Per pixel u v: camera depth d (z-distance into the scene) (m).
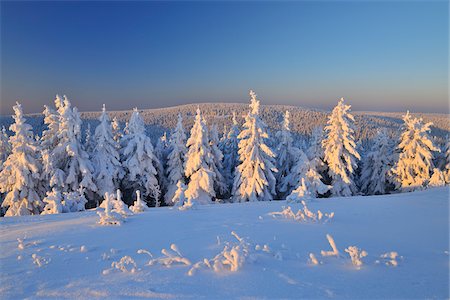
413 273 4.32
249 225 8.13
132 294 3.69
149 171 31.47
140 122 32.62
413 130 29.70
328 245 6.00
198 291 3.72
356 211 10.38
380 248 5.83
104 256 5.40
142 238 6.99
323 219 8.87
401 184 30.53
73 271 4.70
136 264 4.90
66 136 27.97
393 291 3.70
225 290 3.73
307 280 4.03
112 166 29.89
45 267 4.93
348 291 3.69
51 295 3.78
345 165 29.97
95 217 10.47
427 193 13.66
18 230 8.58
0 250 6.14
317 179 28.41
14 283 4.23
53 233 7.73
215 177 30.22
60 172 26.81
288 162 33.06
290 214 9.23
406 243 6.24
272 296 3.55
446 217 8.99
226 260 4.59
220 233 7.21
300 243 6.14
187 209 11.63
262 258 4.97
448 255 5.36
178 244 6.31
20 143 25.70
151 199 34.84
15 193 25.45
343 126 29.22
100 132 30.00
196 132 28.67
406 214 9.66
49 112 29.69
